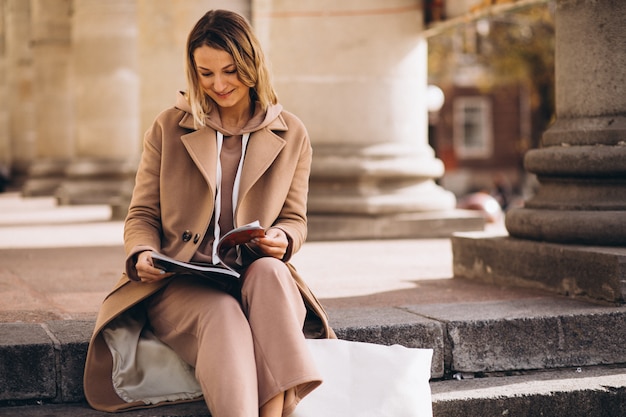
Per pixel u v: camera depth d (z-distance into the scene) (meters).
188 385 3.90
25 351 3.96
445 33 10.53
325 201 9.69
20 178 27.03
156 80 11.93
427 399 3.85
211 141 3.98
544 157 5.79
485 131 43.72
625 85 5.52
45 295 5.64
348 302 5.30
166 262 3.75
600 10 5.55
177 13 11.74
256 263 3.75
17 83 26.92
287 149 4.09
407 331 4.41
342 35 9.76
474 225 10.01
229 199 3.97
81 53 17.25
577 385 4.32
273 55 9.92
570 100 5.75
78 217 13.70
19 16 26.61
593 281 5.08
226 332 3.55
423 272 6.79
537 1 8.61
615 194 5.52
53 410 3.88
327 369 3.80
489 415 4.16
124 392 3.85
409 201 9.80
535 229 5.70
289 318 3.61
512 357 4.57
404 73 10.02
